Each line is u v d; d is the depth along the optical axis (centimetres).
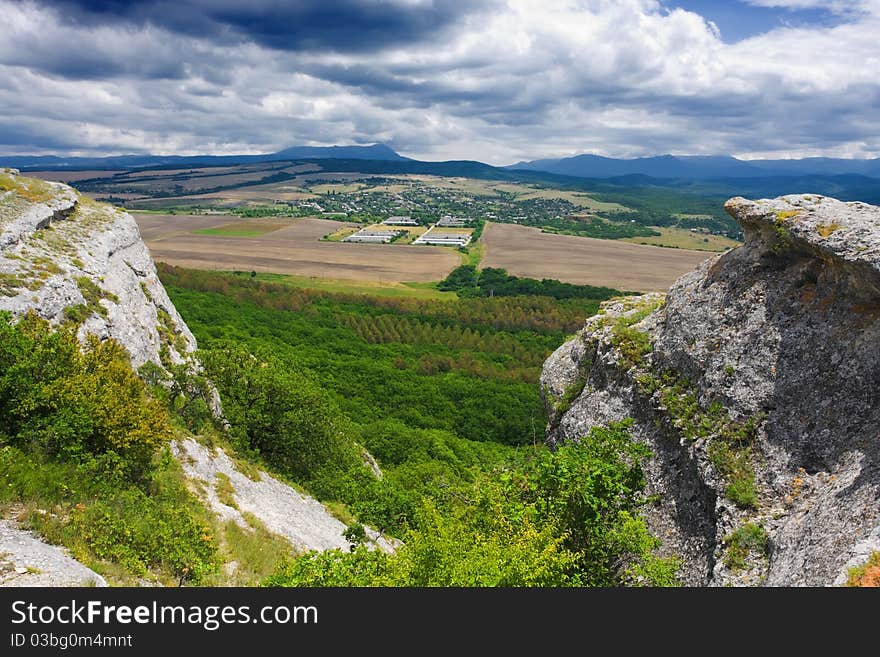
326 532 2461
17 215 2619
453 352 8981
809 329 1465
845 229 1398
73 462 1531
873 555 945
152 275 3459
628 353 2052
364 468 3569
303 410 3275
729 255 1825
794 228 1523
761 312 1597
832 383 1364
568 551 1212
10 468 1358
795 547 1159
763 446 1423
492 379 7938
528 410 6906
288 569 1249
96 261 2725
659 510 1634
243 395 3203
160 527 1465
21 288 2067
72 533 1266
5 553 1115
